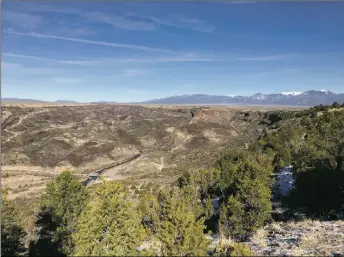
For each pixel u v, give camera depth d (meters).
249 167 19.97
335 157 19.44
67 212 11.89
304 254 9.30
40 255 11.05
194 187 21.61
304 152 20.69
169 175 64.69
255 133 118.75
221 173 22.84
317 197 17.30
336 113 29.84
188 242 8.52
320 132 22.88
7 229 12.05
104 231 8.80
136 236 8.97
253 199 14.62
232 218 14.38
